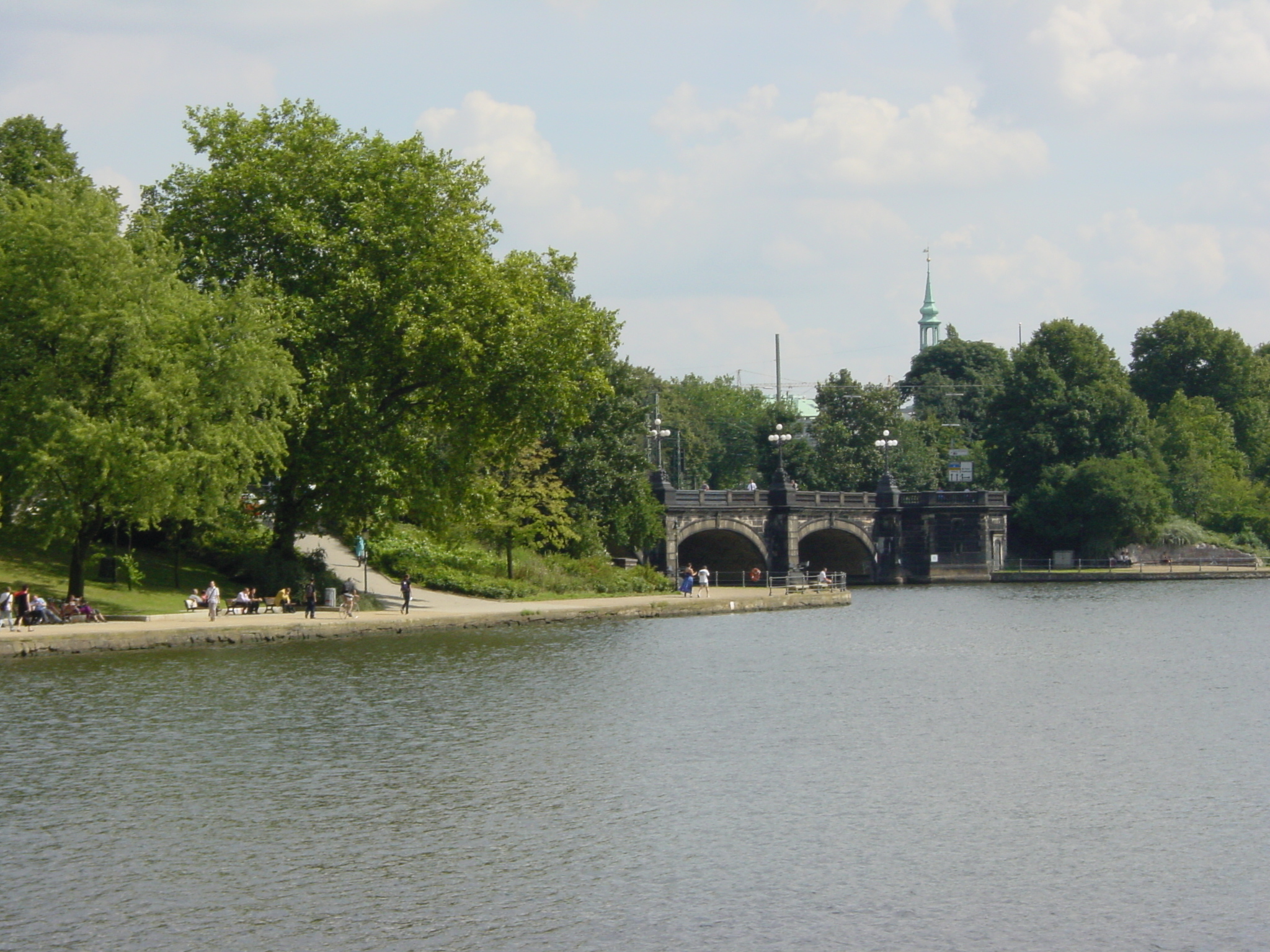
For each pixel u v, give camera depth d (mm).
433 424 68875
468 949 20234
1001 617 80000
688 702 41750
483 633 61125
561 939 20641
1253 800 28938
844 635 65812
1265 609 88000
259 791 29109
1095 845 25578
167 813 27297
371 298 62344
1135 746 35094
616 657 52812
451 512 71062
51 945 20328
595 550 94062
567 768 31719
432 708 39469
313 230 61156
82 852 24734
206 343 55500
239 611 59281
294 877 23453
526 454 85125
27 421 52750
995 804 28516
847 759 33125
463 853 24828
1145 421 144250
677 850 25078
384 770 31234
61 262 53156
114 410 53625
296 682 43438
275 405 58250
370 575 78312
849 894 22688
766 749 34250
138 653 49500
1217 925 21344
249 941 20531
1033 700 43250
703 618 75438
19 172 76188
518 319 66000
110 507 53812
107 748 32969
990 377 191625
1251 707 41969
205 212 62969
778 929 21047
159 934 20766
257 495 70125
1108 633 68875
